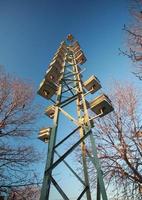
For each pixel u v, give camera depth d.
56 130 5.41
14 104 11.18
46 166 4.62
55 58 8.23
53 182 4.48
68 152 4.80
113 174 9.66
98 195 4.56
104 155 10.08
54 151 4.95
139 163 9.33
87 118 5.79
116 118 10.88
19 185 8.75
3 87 11.47
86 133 5.38
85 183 5.27
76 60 9.28
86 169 5.48
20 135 10.52
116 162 9.95
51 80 6.80
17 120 10.73
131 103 11.48
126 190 9.28
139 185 9.13
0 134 10.06
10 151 9.45
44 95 6.80
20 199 8.86
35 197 9.21
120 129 10.54
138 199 9.04
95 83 6.93
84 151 5.78
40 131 6.61
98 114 6.13
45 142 6.43
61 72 7.76
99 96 6.13
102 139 10.58
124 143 10.09
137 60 6.48
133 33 6.83
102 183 4.46
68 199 4.35
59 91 6.68
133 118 10.70
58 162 4.60
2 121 10.37
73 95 6.59
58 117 5.84
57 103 6.23
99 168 4.73
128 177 9.46
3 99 11.05
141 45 6.69
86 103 6.65
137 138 9.98
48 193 4.29
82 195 4.98
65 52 9.59
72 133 5.52
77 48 10.09
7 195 8.69
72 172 5.53
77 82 7.30
